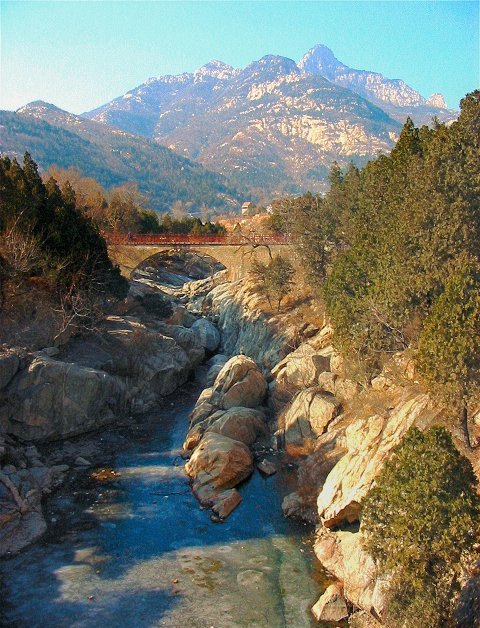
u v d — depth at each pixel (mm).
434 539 19203
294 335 56844
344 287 40531
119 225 95188
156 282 111875
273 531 31828
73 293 53000
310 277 58625
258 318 67375
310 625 24000
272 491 36625
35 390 42719
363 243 41312
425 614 19375
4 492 32938
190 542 30484
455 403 25281
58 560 28453
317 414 40500
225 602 25406
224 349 75062
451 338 24734
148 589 26250
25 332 48812
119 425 48625
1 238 49500
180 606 25078
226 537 31125
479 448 26109
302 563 28594
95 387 45969
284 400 47438
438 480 19250
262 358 60125
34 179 61500
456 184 33344
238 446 39000
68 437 44781
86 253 55594
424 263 32094
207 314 87562
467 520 18938
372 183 47062
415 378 33375
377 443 30547
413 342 34062
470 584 20922
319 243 58062
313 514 32875
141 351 55438
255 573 27547
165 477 38688
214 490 35750
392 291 33219
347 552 27391
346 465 31375
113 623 23922
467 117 36312
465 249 31500
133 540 30547
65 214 55750
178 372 58344
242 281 81875
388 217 40188
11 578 26891
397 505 20000
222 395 49000
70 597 25547
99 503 34688
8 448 37844
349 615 24359
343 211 55688
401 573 19891
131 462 41125
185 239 82000
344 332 38969
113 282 60250
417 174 36469
